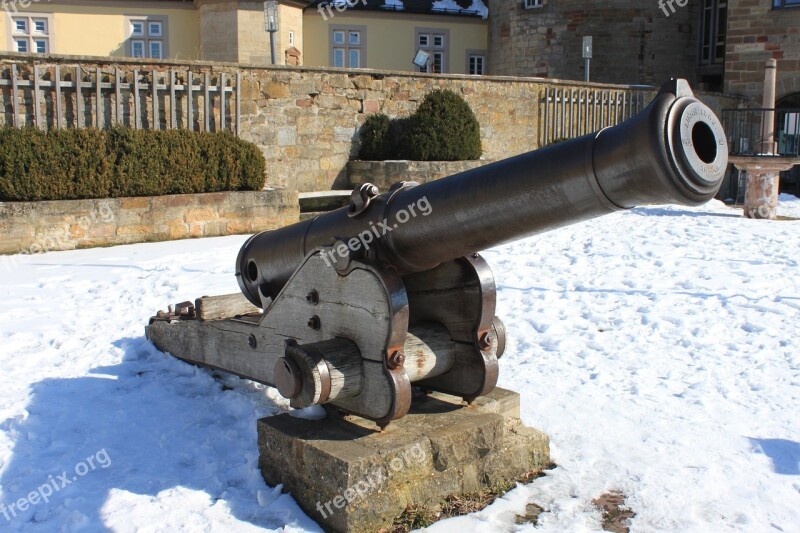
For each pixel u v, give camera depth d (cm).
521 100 1783
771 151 1427
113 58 1219
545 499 370
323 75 1495
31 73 1158
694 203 272
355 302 368
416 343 384
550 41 2459
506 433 400
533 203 307
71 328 649
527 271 885
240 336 469
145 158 1138
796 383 524
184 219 1177
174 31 2317
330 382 355
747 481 386
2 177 1040
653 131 264
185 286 812
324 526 342
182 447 422
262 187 1298
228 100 1363
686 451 419
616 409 478
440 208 337
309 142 1495
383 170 1503
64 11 2255
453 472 367
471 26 2698
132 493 369
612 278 845
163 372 538
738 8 2119
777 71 2084
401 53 2619
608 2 2395
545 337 631
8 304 741
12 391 498
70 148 1084
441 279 396
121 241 1120
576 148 293
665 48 2439
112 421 452
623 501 368
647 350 598
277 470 373
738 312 701
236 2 2153
